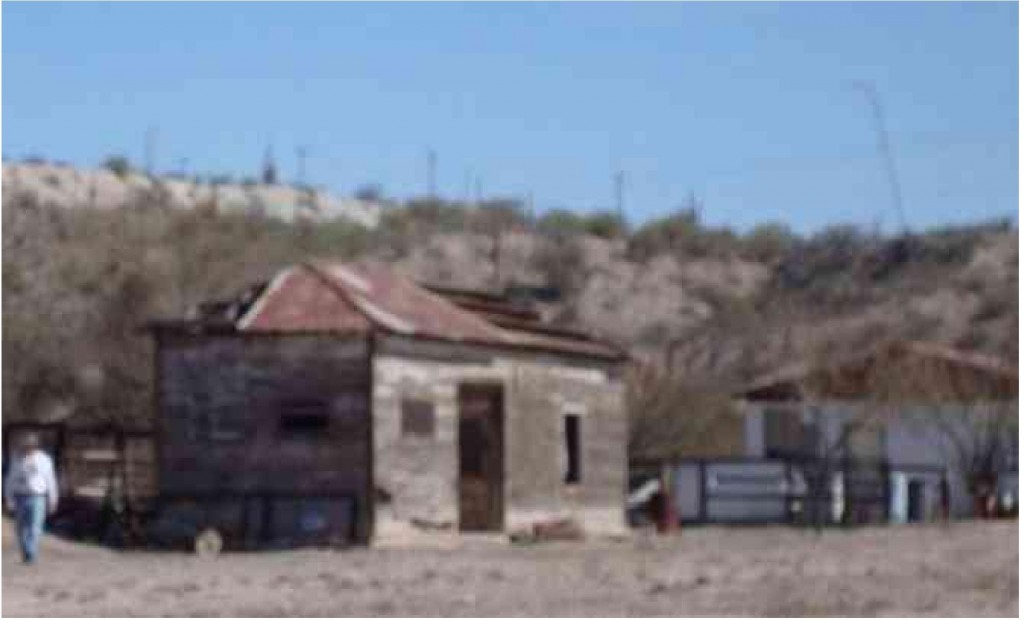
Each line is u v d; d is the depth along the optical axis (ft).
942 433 217.56
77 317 229.45
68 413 220.84
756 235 416.46
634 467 201.16
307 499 156.04
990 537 147.84
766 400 237.86
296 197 462.19
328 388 156.76
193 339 159.63
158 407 159.84
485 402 166.61
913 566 116.88
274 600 100.37
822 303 371.35
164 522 156.56
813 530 172.65
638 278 392.27
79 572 123.24
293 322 157.99
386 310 162.40
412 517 158.51
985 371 217.56
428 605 96.17
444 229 403.95
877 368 222.48
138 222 307.99
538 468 171.32
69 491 162.09
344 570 123.24
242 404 158.20
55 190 401.49
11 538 146.00
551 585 107.65
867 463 197.98
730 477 196.65
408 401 159.22
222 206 407.03
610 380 183.42
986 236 380.99
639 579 110.73
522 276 385.29
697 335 348.18
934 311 350.43
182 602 100.07
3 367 216.13
